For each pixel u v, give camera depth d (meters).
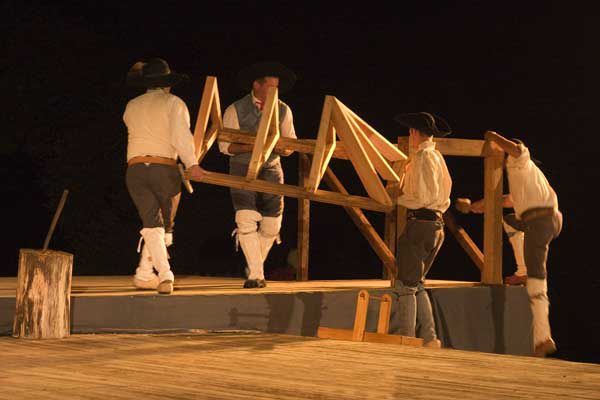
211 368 5.50
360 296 7.53
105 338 6.95
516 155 9.09
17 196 17.03
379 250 9.51
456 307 9.54
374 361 5.96
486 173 9.99
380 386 4.99
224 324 7.77
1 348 6.20
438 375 5.41
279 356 6.12
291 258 15.80
